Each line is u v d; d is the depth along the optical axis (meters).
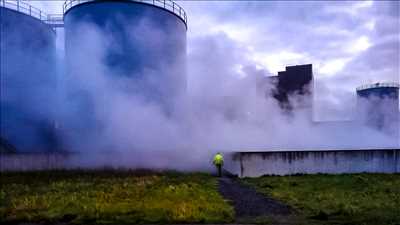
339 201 16.48
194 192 19.16
